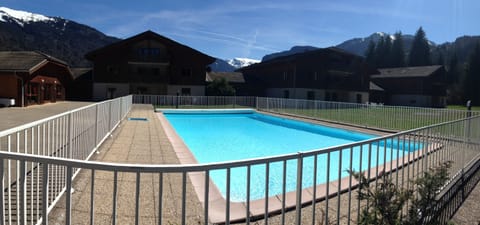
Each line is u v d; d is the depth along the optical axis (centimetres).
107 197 345
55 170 320
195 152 942
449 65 6334
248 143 1113
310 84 3284
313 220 244
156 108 2080
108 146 668
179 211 318
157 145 701
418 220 248
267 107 2136
